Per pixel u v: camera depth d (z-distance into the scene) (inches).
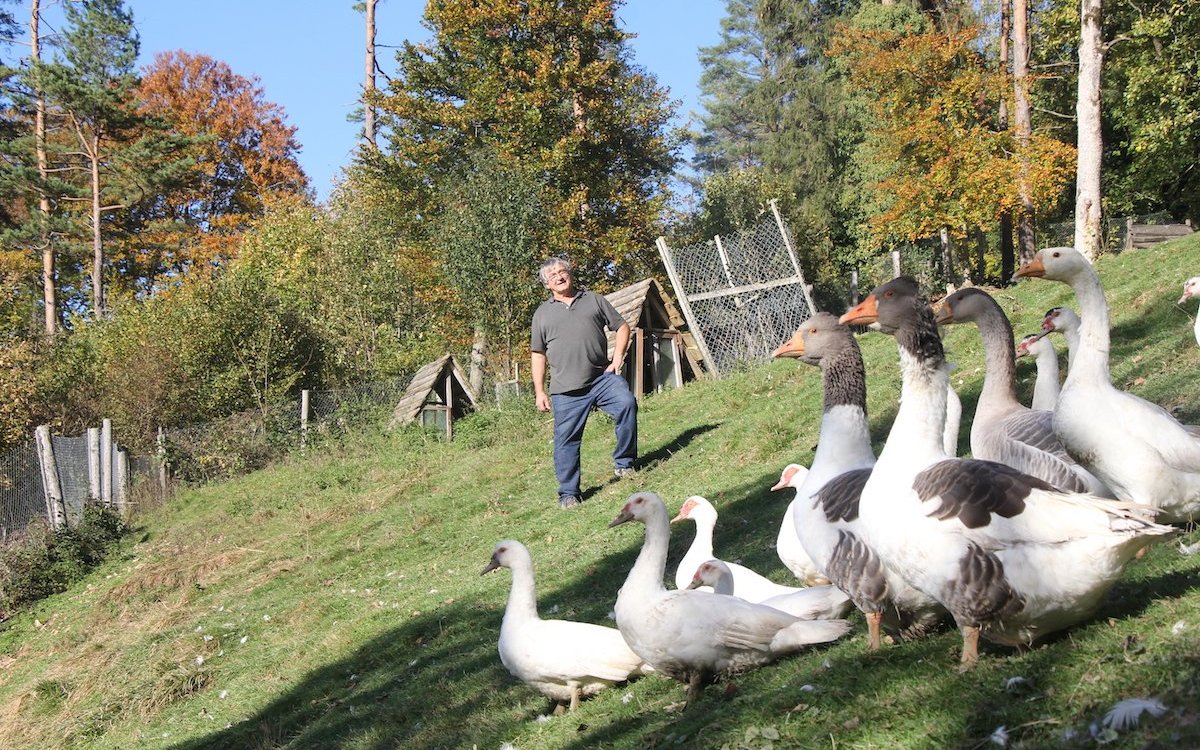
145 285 2137.1
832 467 223.1
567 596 384.5
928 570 171.3
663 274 1658.5
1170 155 1234.0
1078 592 161.8
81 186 1911.9
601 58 1636.3
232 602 561.6
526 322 1123.9
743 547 374.0
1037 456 238.2
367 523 661.9
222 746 353.4
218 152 2183.8
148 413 1147.3
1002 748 148.4
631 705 235.5
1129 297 593.9
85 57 1720.0
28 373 1144.8
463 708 295.9
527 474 674.2
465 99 1574.8
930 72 1306.6
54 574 725.3
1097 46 887.7
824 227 1983.3
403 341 1435.8
